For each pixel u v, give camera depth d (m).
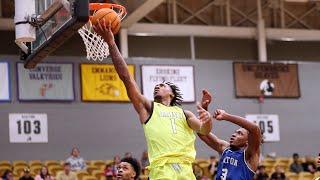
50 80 24.45
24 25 10.17
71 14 8.71
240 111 26.33
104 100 24.91
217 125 25.70
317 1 28.73
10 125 23.86
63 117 24.44
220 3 27.83
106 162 23.53
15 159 23.77
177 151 6.92
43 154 24.06
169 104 7.30
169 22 27.05
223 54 27.17
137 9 23.61
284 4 28.48
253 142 7.92
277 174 21.06
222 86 26.31
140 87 25.36
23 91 24.14
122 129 24.95
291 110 26.94
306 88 27.31
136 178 7.79
